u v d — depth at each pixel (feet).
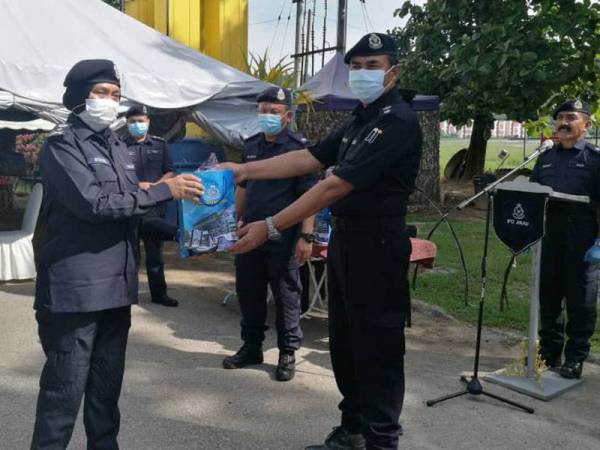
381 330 9.36
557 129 14.66
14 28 22.97
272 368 15.31
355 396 10.66
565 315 15.48
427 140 43.91
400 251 9.29
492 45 36.76
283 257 14.28
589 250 14.01
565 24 36.55
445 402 13.47
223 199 9.12
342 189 8.86
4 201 35.19
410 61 45.19
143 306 20.71
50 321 8.68
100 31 25.29
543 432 12.19
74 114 8.77
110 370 9.25
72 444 11.01
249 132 27.50
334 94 32.60
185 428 11.90
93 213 8.20
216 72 26.78
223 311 20.57
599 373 15.40
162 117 30.45
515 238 13.69
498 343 17.67
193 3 43.52
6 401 12.84
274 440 11.52
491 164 55.98
